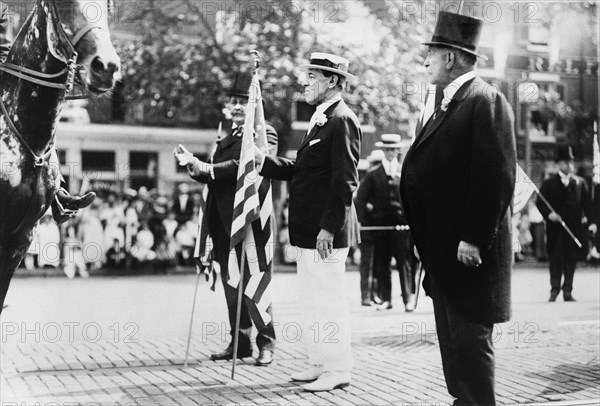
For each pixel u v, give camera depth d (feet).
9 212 23.18
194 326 41.04
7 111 23.06
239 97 32.53
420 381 28.60
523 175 34.81
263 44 67.97
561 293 59.57
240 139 32.17
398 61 66.28
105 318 43.39
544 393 26.96
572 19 80.48
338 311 27.66
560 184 56.24
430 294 23.38
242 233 29.14
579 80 86.43
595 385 28.22
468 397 21.63
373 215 49.44
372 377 29.30
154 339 36.76
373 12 65.92
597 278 69.87
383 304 50.39
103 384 27.53
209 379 28.55
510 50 79.66
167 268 78.89
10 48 23.71
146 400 25.40
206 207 32.07
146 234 78.43
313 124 28.35
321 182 27.96
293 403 25.26
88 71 23.27
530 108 86.17
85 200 25.46
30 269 68.59
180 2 71.61
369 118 67.51
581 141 88.53
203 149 86.69
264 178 30.81
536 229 84.79
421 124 24.72
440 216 22.20
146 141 85.20
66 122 82.33
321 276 27.68
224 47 72.18
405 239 48.39
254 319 30.53
